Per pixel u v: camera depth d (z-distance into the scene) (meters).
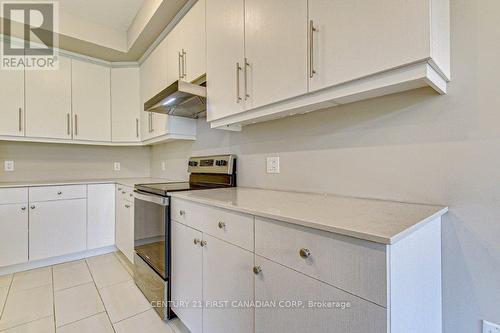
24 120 2.60
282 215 0.89
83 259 2.73
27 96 2.62
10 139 2.53
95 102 3.00
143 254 2.00
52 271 2.43
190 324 1.44
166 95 1.83
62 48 2.76
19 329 1.58
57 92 2.78
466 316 0.96
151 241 1.88
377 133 1.20
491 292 0.91
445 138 1.00
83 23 2.58
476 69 0.93
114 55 2.94
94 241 2.83
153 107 2.13
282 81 1.22
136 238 2.14
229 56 1.56
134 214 2.18
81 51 2.84
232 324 1.14
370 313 0.67
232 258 1.14
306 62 1.11
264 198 1.33
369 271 0.67
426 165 1.05
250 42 1.40
